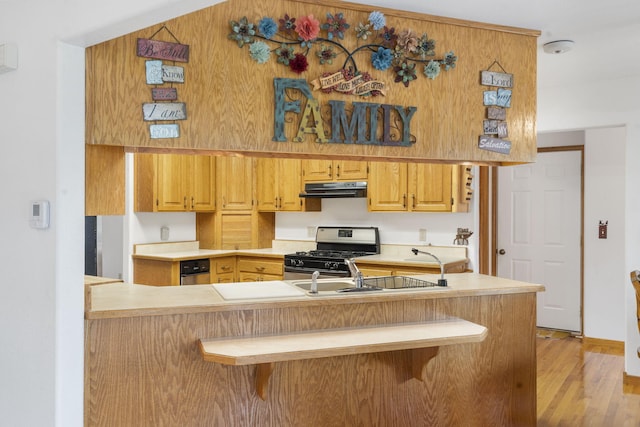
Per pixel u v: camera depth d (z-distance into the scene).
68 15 1.86
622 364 4.33
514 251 5.49
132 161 4.77
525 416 3.02
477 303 2.90
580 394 3.66
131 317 2.20
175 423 2.29
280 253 4.97
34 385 2.04
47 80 1.95
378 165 4.59
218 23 2.32
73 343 1.99
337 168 4.86
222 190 5.22
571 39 3.00
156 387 2.25
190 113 2.27
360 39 2.60
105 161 2.22
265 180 5.37
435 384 2.80
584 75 3.75
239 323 2.40
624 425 3.15
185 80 2.26
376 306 2.66
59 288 1.93
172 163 4.81
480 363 2.91
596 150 4.95
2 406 2.24
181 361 2.30
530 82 2.96
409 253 4.73
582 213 5.14
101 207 2.20
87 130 2.09
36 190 2.02
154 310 2.21
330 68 2.54
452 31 2.79
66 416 1.97
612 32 2.89
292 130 2.47
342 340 2.30
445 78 2.78
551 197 5.30
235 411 2.41
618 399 3.56
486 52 2.86
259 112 2.40
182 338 2.30
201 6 1.57
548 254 5.33
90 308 2.12
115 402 2.17
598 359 4.47
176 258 4.48
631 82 3.77
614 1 2.46
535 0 2.46
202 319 2.33
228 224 5.28
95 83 2.10
